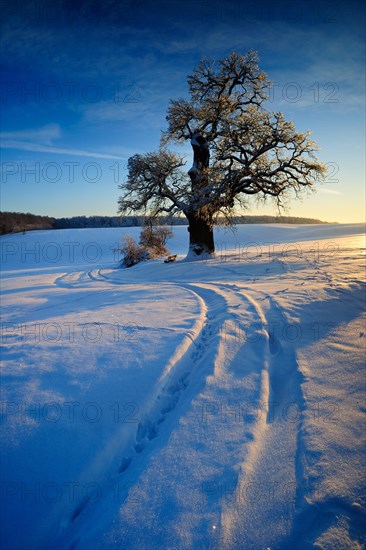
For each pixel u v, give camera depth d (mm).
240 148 21188
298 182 21312
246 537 2818
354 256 17656
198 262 21250
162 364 5352
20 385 4691
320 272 12570
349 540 2719
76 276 26719
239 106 22625
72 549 2840
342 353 5895
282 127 20625
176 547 2742
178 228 83500
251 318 7566
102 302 11672
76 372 5090
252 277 13961
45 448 3557
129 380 4879
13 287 21266
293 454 3732
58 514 3047
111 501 3236
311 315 7578
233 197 22234
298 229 78250
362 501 3043
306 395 4801
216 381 5137
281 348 6363
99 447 3709
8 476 3240
